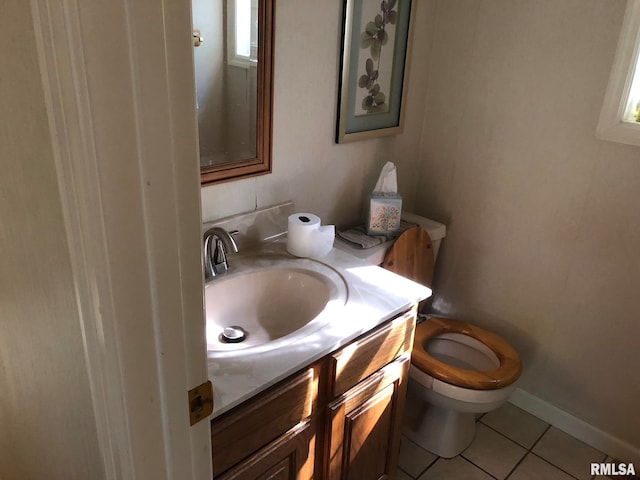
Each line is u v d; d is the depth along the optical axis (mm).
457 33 1981
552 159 1864
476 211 2115
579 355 1987
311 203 1858
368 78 1834
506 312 2145
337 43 1701
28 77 591
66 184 569
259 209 1684
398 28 1863
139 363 654
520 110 1896
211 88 1413
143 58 529
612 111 1690
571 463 1962
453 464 1938
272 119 1586
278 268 1553
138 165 563
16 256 804
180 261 648
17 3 558
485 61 1937
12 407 1097
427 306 2398
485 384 1704
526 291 2062
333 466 1421
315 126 1755
